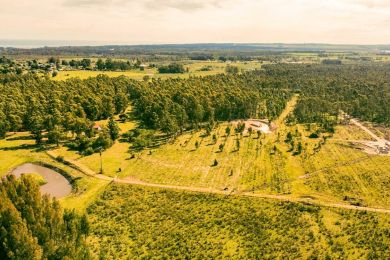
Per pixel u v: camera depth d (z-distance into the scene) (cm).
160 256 7938
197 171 12612
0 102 17425
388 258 7938
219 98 19850
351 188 11375
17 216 5588
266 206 10081
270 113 19950
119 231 8856
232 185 11481
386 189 11356
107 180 11681
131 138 15612
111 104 19238
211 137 16538
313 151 14762
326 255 7988
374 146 15700
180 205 10162
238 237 8656
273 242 8462
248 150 14762
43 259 5788
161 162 13388
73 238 6331
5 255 5562
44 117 15650
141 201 10369
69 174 12081
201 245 8331
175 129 16125
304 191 11075
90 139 14688
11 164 12812
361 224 9219
